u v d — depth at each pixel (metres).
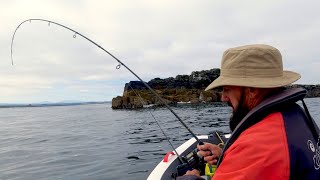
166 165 3.96
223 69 1.49
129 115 28.19
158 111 31.25
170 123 17.70
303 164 1.23
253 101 1.48
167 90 45.09
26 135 16.20
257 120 1.39
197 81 48.38
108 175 6.72
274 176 1.20
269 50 1.40
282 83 1.37
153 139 11.66
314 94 50.44
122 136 13.28
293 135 1.28
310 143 1.31
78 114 39.59
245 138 1.30
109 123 20.88
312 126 1.47
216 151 2.23
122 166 7.43
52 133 16.44
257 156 1.22
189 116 21.81
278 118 1.34
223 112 25.19
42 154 10.07
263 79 1.39
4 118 39.31
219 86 1.46
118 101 41.50
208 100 42.72
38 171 7.62
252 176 1.20
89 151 9.98
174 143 10.36
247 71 1.40
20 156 9.95
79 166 7.82
